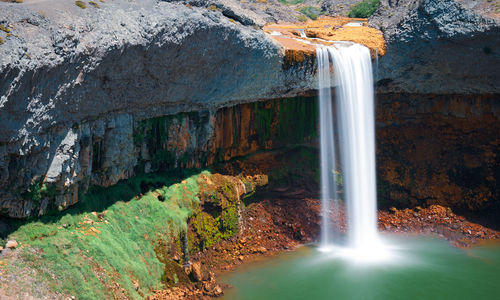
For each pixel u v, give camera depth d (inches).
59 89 671.1
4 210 663.1
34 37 634.8
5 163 635.5
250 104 1115.3
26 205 687.1
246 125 1122.0
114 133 824.9
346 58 1103.6
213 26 844.0
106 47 711.7
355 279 906.1
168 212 875.4
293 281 890.1
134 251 787.4
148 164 935.7
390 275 927.0
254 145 1155.3
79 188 781.9
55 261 666.2
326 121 1146.7
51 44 647.8
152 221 852.0
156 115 908.6
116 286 698.8
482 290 876.0
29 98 627.2
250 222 1084.5
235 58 929.5
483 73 1151.6
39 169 685.3
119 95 798.5
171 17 794.2
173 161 973.2
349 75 1109.1
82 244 713.0
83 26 697.6
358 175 1150.3
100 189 835.4
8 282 606.9
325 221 1138.7
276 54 984.9
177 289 799.1
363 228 1147.9
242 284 869.2
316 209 1159.6
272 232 1083.9
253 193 1103.0
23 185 672.4
